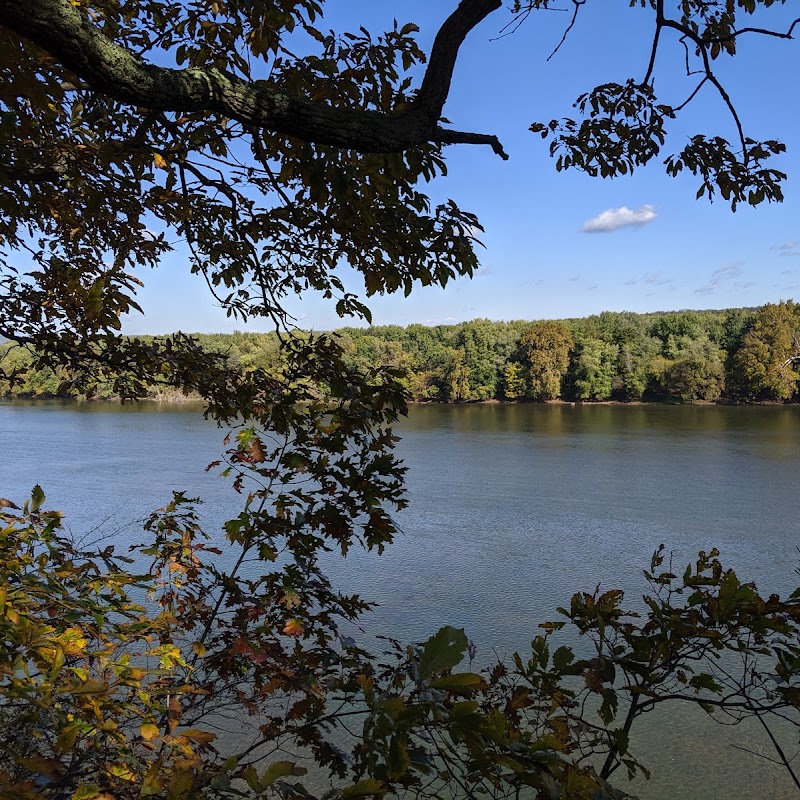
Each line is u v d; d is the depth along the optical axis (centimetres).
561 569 1363
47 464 2981
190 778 113
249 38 211
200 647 189
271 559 218
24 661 112
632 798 126
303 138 172
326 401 226
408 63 227
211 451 3469
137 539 1358
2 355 296
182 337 287
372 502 207
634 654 159
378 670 284
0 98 180
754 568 1405
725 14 285
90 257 322
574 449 3606
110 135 278
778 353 6994
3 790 98
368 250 258
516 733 121
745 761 664
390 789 118
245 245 276
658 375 7844
